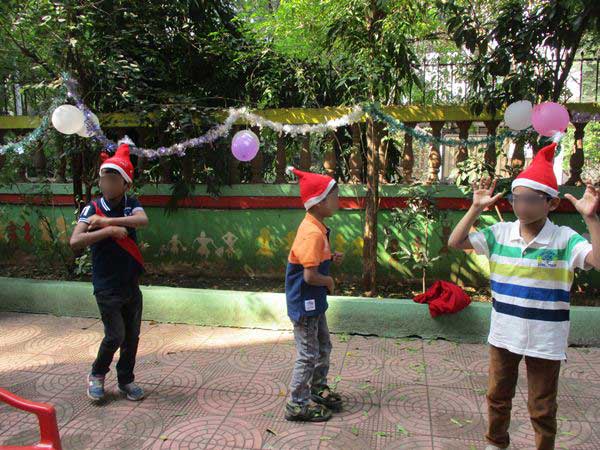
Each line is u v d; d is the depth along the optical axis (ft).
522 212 7.73
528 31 14.99
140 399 11.26
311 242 9.64
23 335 15.21
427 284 17.98
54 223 20.97
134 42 18.88
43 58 18.17
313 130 15.17
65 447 9.50
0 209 20.84
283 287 18.33
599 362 13.09
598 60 18.13
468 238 8.58
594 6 13.38
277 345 14.34
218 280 19.27
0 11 16.40
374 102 15.10
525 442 9.59
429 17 20.01
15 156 19.40
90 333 15.37
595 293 16.98
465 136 17.38
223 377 12.36
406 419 10.44
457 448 9.42
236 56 19.84
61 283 17.07
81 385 12.01
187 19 19.74
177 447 9.50
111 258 10.61
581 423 10.26
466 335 14.48
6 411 10.83
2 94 21.83
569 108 16.37
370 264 17.01
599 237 7.19
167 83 20.06
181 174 19.62
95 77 17.87
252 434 9.91
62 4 15.74
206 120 17.24
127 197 11.07
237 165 19.65
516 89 15.28
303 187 10.02
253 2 30.07
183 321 16.08
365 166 18.44
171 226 19.84
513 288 8.05
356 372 12.62
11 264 21.65
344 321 15.12
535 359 8.05
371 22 15.79
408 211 15.92
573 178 17.17
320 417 10.34
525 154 17.51
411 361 13.24
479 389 11.70
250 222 19.15
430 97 20.83
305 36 24.03
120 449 9.44
